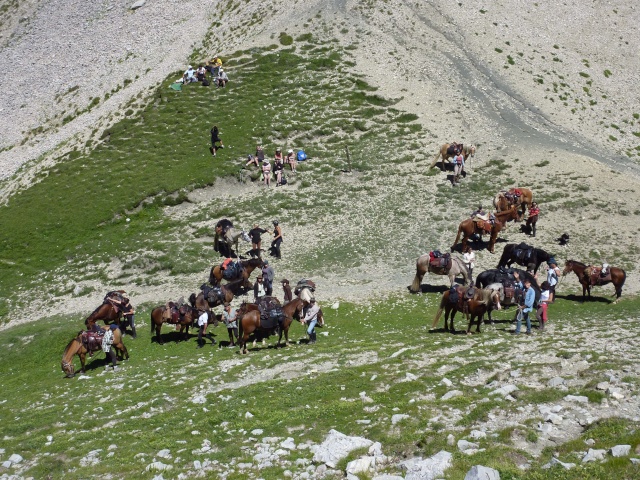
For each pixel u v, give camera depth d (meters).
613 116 59.03
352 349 25.53
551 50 66.81
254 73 61.34
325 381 21.19
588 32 70.88
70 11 81.56
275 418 18.30
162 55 68.12
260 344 29.28
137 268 42.00
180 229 45.69
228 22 70.75
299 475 14.48
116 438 18.88
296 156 52.22
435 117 55.53
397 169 49.78
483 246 40.97
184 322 31.09
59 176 53.66
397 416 16.59
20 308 40.19
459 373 19.92
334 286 37.53
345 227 44.22
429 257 34.72
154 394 22.70
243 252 42.53
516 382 18.20
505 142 52.41
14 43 79.69
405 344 25.66
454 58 63.44
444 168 49.53
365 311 33.59
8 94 71.44
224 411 19.61
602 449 13.24
